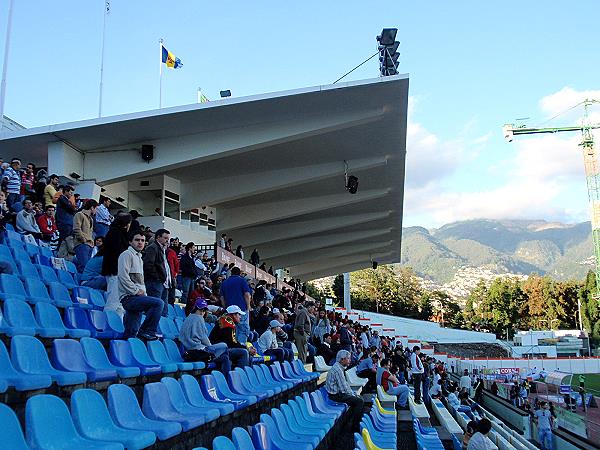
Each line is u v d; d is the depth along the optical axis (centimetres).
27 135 1859
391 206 3378
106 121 1842
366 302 9450
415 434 1140
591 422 1805
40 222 1303
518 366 5431
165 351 795
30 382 449
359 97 1833
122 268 762
